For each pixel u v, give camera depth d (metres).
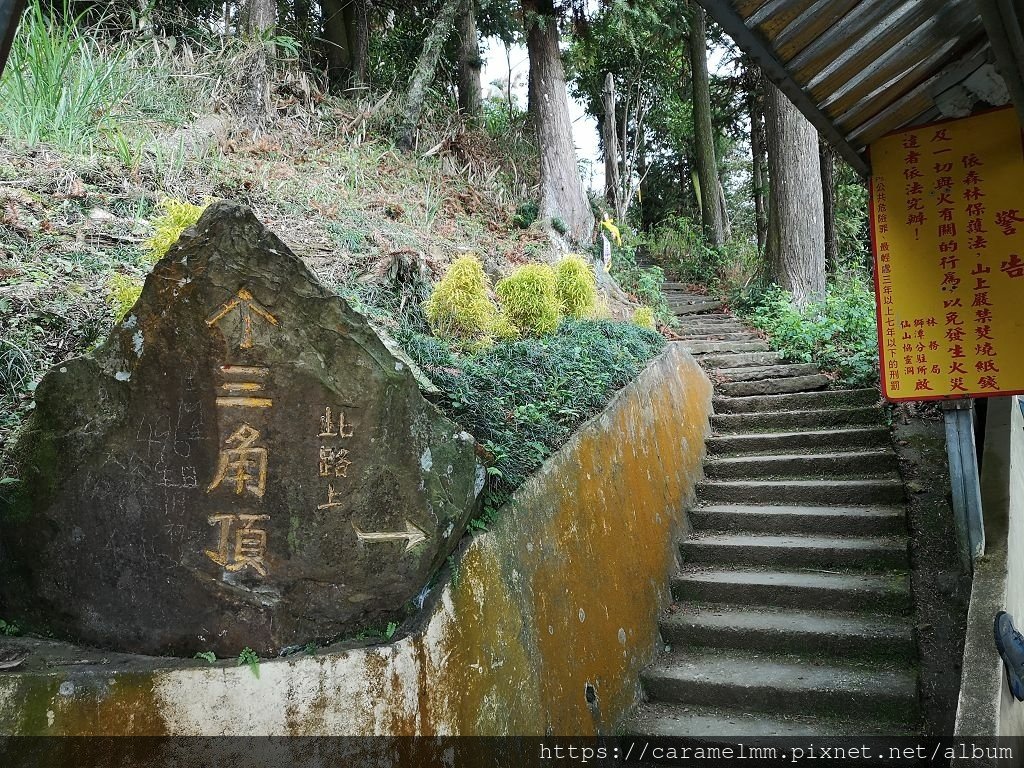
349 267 5.05
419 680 2.50
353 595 2.46
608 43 13.48
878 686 3.72
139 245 4.26
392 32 12.41
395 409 2.55
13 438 2.74
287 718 2.21
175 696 2.08
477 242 7.60
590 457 4.29
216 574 2.29
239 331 2.32
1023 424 5.53
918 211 4.00
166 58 7.01
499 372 4.23
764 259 10.91
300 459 2.39
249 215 2.32
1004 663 3.23
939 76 3.58
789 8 2.80
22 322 3.35
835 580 4.60
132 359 2.32
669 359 6.50
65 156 4.79
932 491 5.20
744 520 5.40
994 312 3.87
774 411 6.89
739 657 4.25
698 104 14.34
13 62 5.03
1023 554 4.65
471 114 11.95
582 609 3.67
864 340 7.38
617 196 14.14
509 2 11.18
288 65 8.77
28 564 2.34
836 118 3.78
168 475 2.31
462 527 2.81
